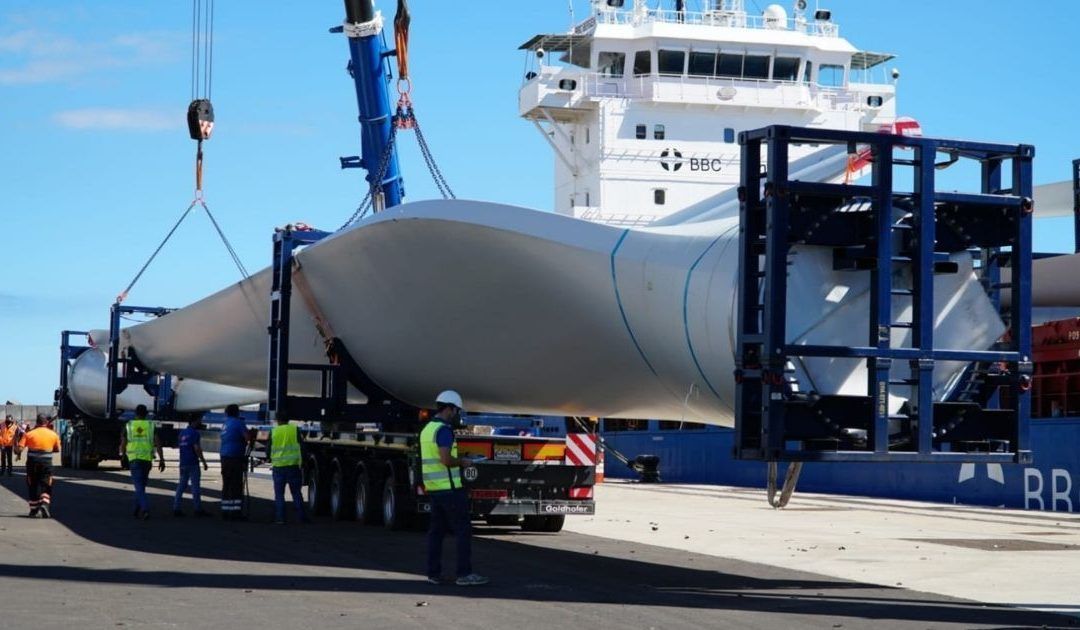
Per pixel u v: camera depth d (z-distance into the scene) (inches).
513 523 890.7
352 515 904.3
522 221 692.1
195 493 935.7
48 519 869.2
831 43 1813.5
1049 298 1405.0
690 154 1761.8
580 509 796.6
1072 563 683.4
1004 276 671.8
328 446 937.5
